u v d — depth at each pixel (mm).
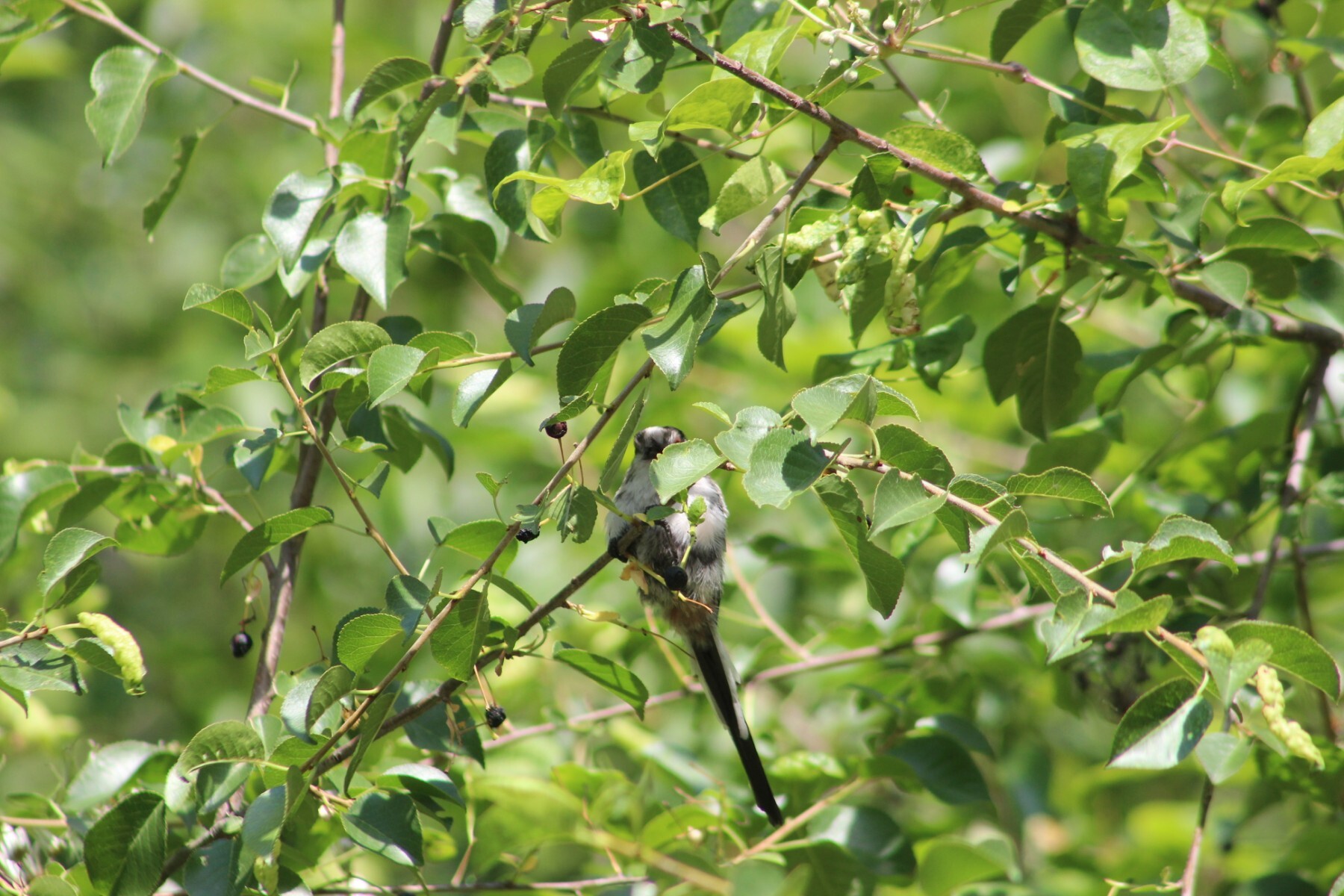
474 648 5660
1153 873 9680
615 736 9367
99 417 16156
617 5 5832
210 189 16953
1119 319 12523
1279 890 8617
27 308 16469
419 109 6945
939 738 8336
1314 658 4633
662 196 7117
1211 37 8688
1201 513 8984
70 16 7715
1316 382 8531
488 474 5684
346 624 5590
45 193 16797
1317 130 6578
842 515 5004
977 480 4988
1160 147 7367
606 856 9062
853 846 7984
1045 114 12945
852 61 6164
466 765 8242
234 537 14883
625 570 6379
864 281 6672
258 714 7227
